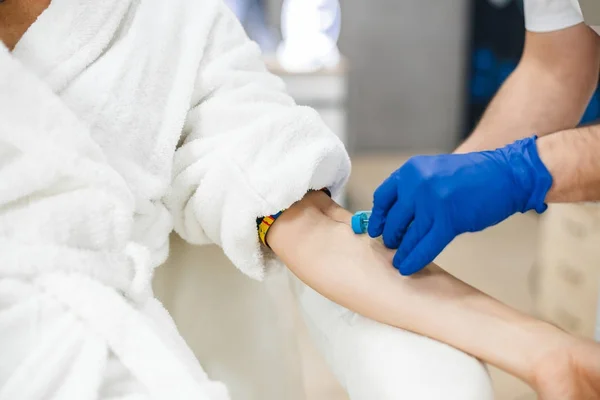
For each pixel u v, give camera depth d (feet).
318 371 5.87
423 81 13.15
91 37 2.08
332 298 2.14
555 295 6.15
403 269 2.07
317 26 8.99
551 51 3.25
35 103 1.90
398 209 2.16
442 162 2.20
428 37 12.87
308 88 8.16
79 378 1.72
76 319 1.82
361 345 2.00
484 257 8.84
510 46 12.66
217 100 2.32
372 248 2.18
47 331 1.77
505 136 3.33
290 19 8.96
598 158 2.21
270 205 2.13
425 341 1.93
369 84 13.10
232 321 2.60
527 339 1.84
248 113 2.30
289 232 2.21
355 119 13.29
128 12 2.20
